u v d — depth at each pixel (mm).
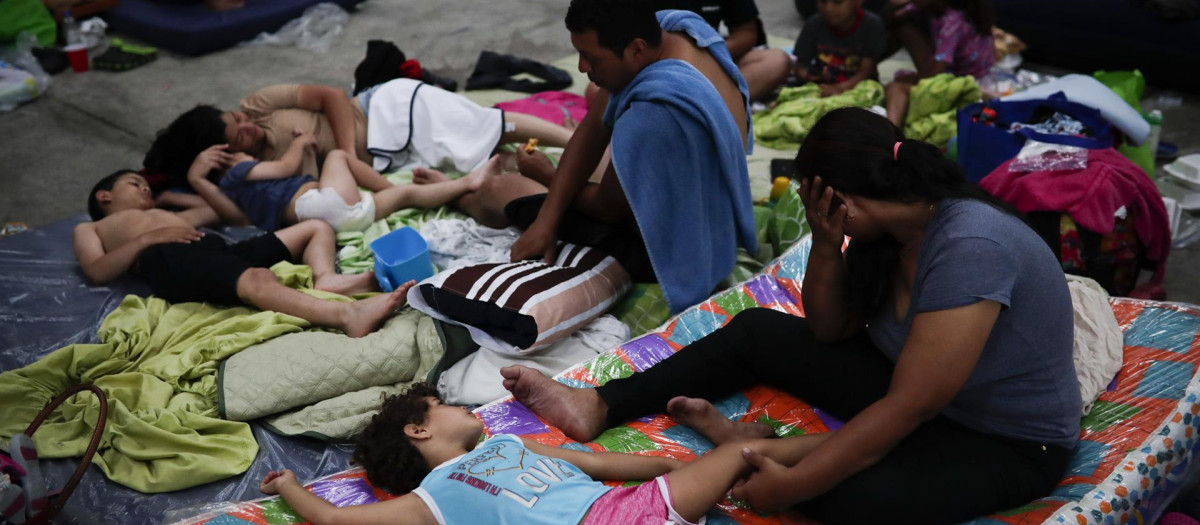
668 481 1851
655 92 2498
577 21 2438
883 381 2061
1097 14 4902
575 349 2619
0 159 4418
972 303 1604
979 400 1821
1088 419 2074
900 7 4363
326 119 3811
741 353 2242
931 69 4320
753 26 4535
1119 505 1789
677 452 2152
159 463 2299
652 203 2564
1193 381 2070
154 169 3582
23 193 4109
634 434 2217
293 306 2768
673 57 2645
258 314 2752
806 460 1770
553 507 1783
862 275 1866
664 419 2268
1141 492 1837
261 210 3396
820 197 1771
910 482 1796
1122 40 4863
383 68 4148
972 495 1794
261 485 1990
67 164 4383
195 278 2867
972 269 1607
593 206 2836
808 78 4613
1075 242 3010
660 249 2635
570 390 2225
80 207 4008
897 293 1884
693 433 2213
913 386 1644
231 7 5871
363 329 2695
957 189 1688
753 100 4609
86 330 2902
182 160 3584
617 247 2844
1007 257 1624
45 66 5340
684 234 2645
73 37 5652
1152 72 4848
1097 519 1753
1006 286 1616
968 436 1878
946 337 1613
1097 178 2982
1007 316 1691
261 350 2561
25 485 1944
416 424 2041
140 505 2254
